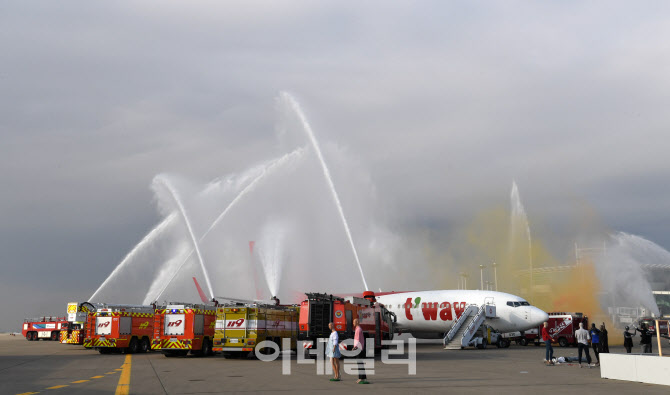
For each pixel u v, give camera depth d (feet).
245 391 74.90
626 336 142.61
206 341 157.79
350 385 81.92
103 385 82.07
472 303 219.00
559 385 81.92
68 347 223.71
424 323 228.43
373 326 152.46
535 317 207.72
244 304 147.84
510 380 89.04
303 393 72.64
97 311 172.76
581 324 119.96
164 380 89.56
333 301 140.26
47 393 72.08
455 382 85.97
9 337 437.99
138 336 177.17
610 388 77.97
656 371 83.56
